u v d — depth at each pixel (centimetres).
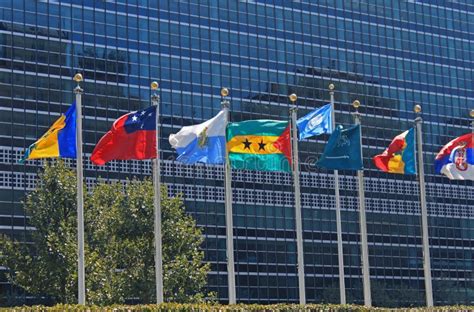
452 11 14625
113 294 7600
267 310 5597
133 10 11662
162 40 11800
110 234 7850
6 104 10612
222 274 11794
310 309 5759
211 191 11906
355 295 12838
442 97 14188
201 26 12138
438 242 13875
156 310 5244
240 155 5759
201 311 5372
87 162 11012
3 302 10069
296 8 13038
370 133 13388
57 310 5056
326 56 13150
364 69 13488
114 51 11425
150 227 7875
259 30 12619
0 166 10450
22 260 7675
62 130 5434
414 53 14062
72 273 7450
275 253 12275
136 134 5491
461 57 14538
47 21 11050
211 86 12044
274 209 12381
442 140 14062
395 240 13438
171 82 11750
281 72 12675
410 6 14188
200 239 8238
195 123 11819
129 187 8338
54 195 7769
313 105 12862
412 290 13450
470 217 14275
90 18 11344
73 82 11094
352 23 13525
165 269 7838
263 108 12406
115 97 11331
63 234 7569
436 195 13962
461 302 13925
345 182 13112
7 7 10812
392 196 13512
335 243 12812
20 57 10806
